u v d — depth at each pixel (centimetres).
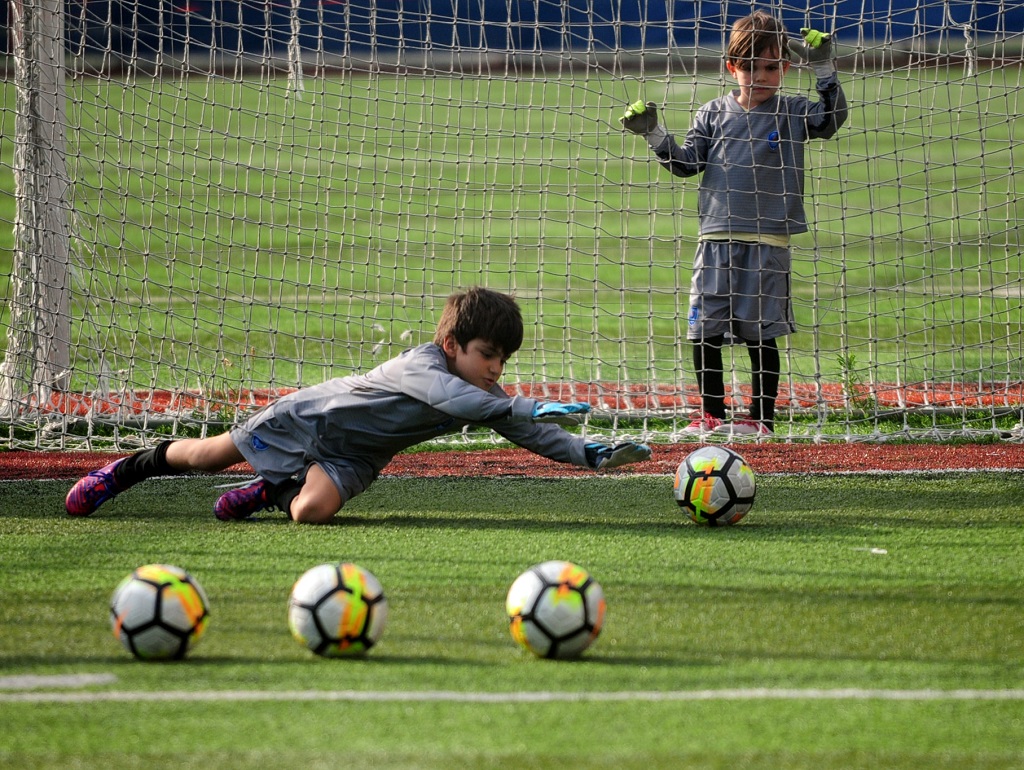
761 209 2517
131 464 1898
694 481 1828
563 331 3928
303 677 1155
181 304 4150
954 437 2522
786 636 1312
